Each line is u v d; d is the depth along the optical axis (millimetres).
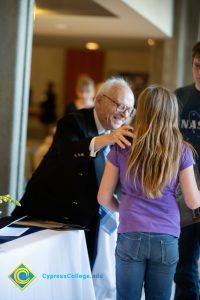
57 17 8859
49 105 20078
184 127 4055
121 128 3213
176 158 3062
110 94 3570
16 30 4465
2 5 4469
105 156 3625
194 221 3584
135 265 3125
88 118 3693
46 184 3633
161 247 3080
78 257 3453
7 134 4477
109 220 3762
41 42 14297
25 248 3045
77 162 3465
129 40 12055
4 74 4484
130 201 3137
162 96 3084
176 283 4230
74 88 20953
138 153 3053
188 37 10258
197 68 3922
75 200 3566
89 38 12328
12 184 4504
